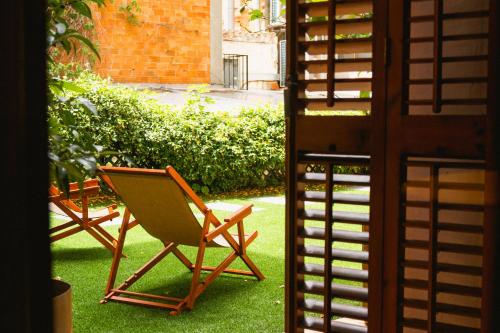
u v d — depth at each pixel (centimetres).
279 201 837
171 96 1163
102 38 1145
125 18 1176
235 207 782
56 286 230
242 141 904
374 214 198
